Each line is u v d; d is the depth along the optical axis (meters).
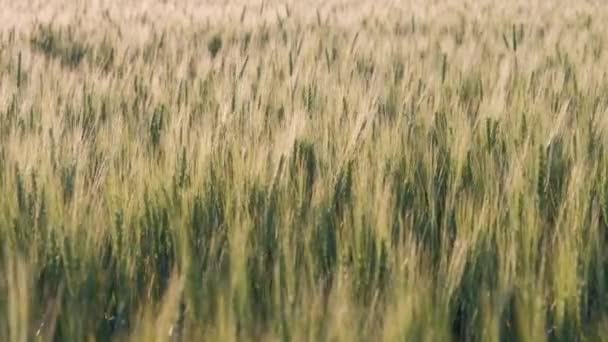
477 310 2.18
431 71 5.33
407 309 1.92
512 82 4.71
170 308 1.97
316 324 1.89
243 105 4.21
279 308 2.06
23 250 2.59
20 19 9.34
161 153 3.48
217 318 1.96
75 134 3.58
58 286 2.37
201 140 3.28
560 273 2.28
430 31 8.21
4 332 1.95
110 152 3.37
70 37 7.95
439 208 3.03
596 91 4.62
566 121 3.78
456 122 3.80
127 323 2.28
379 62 6.04
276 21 9.02
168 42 7.29
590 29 8.07
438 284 2.16
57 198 2.75
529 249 2.45
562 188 3.09
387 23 8.94
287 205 2.79
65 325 2.10
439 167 3.44
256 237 2.62
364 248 2.48
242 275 2.23
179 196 2.89
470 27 8.45
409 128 3.83
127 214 2.71
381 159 3.21
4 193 2.80
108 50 7.21
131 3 12.09
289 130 3.44
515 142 3.59
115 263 2.58
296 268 2.34
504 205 2.79
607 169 3.16
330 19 9.23
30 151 3.21
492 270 2.38
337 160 3.21
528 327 2.09
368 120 3.50
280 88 4.66
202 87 4.93
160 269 2.66
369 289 2.31
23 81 5.39
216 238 2.57
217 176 3.07
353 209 2.72
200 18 9.23
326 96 4.52
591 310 2.33
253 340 1.96
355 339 1.83
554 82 4.75
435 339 1.96
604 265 2.52
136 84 5.07
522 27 8.39
